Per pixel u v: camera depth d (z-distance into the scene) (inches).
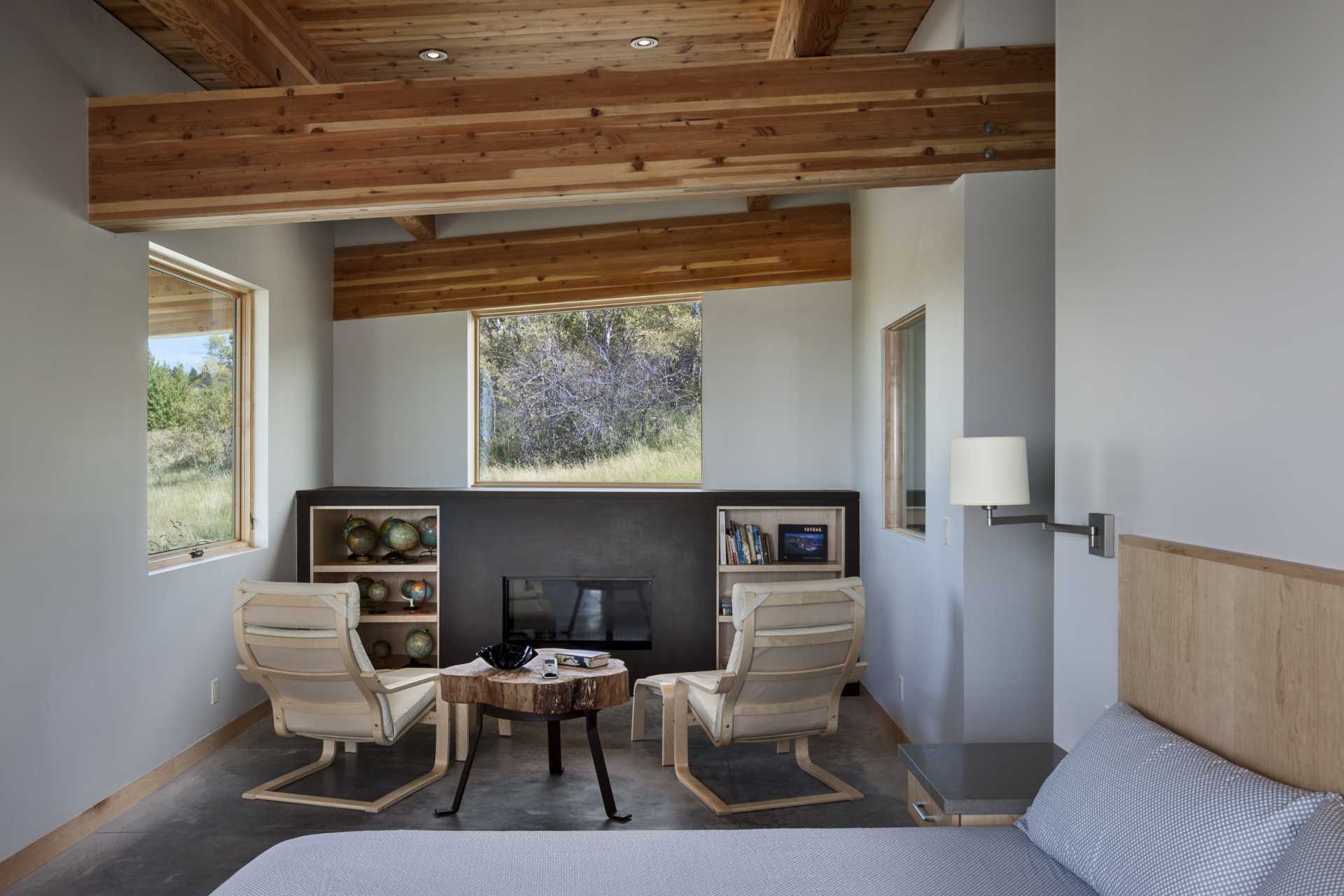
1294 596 72.3
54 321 144.5
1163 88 93.7
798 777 173.3
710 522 239.6
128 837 148.1
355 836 94.3
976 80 147.7
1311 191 71.7
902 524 211.2
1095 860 78.2
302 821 153.6
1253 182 79.0
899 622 199.0
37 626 139.7
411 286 264.1
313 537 240.5
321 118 149.7
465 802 161.6
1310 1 71.4
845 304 251.3
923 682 179.8
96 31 154.8
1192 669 86.6
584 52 178.1
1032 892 79.8
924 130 148.1
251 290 219.0
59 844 142.9
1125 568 99.7
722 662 244.4
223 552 204.5
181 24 131.9
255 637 158.2
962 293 153.0
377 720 162.6
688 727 205.5
